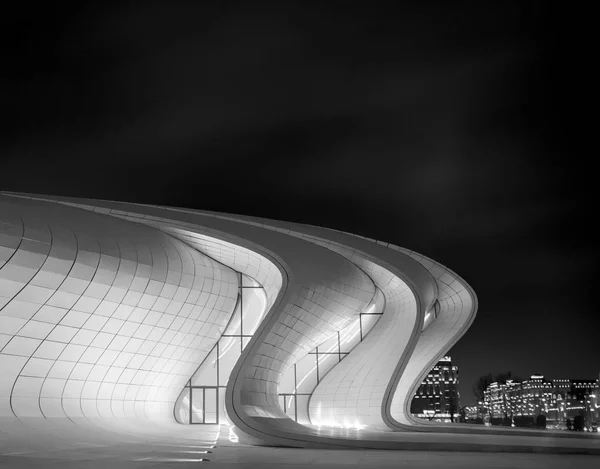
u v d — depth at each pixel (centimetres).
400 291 3644
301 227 3688
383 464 1470
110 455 1590
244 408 2508
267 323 2831
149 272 2867
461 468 1345
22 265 2364
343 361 4012
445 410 15650
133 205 3253
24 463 1328
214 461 1493
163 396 3356
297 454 1819
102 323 2770
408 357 3541
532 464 1499
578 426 13138
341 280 3366
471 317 4250
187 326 3259
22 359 2516
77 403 2794
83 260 2559
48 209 2638
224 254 3234
